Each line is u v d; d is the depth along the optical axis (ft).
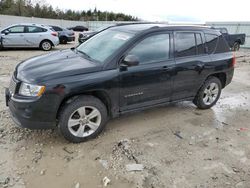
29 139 11.23
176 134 12.69
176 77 13.46
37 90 9.66
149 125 13.52
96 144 11.22
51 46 43.60
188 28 14.07
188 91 14.64
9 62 28.86
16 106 9.91
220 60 15.49
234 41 55.26
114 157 10.28
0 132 11.61
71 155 10.27
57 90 9.86
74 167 9.52
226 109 16.92
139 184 8.77
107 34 13.84
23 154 10.11
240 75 28.91
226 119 15.15
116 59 11.28
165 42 12.91
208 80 15.52
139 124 13.56
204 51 14.82
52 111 10.05
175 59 13.28
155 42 12.53
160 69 12.57
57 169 9.36
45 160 9.83
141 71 11.89
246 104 18.26
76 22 144.25
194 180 9.16
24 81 10.03
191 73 14.12
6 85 18.75
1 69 24.36
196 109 16.44
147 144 11.48
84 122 11.10
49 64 11.27
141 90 12.29
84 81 10.36
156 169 9.65
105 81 10.87
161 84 12.95
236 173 9.72
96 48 12.89
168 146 11.43
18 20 118.01
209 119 14.93
